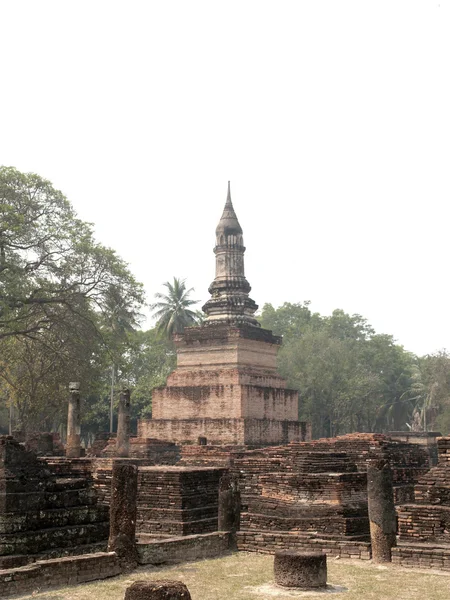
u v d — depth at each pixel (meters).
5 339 53.59
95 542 20.50
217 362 46.53
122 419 37.59
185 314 78.94
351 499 23.66
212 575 18.05
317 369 83.44
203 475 25.59
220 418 44.16
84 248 48.72
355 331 104.56
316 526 22.92
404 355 107.56
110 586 16.47
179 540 20.03
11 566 17.62
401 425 103.44
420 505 20.02
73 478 24.47
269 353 48.69
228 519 22.39
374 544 19.56
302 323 105.81
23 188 48.72
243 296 50.19
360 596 15.56
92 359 52.44
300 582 16.30
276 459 28.91
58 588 16.17
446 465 20.44
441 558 18.48
